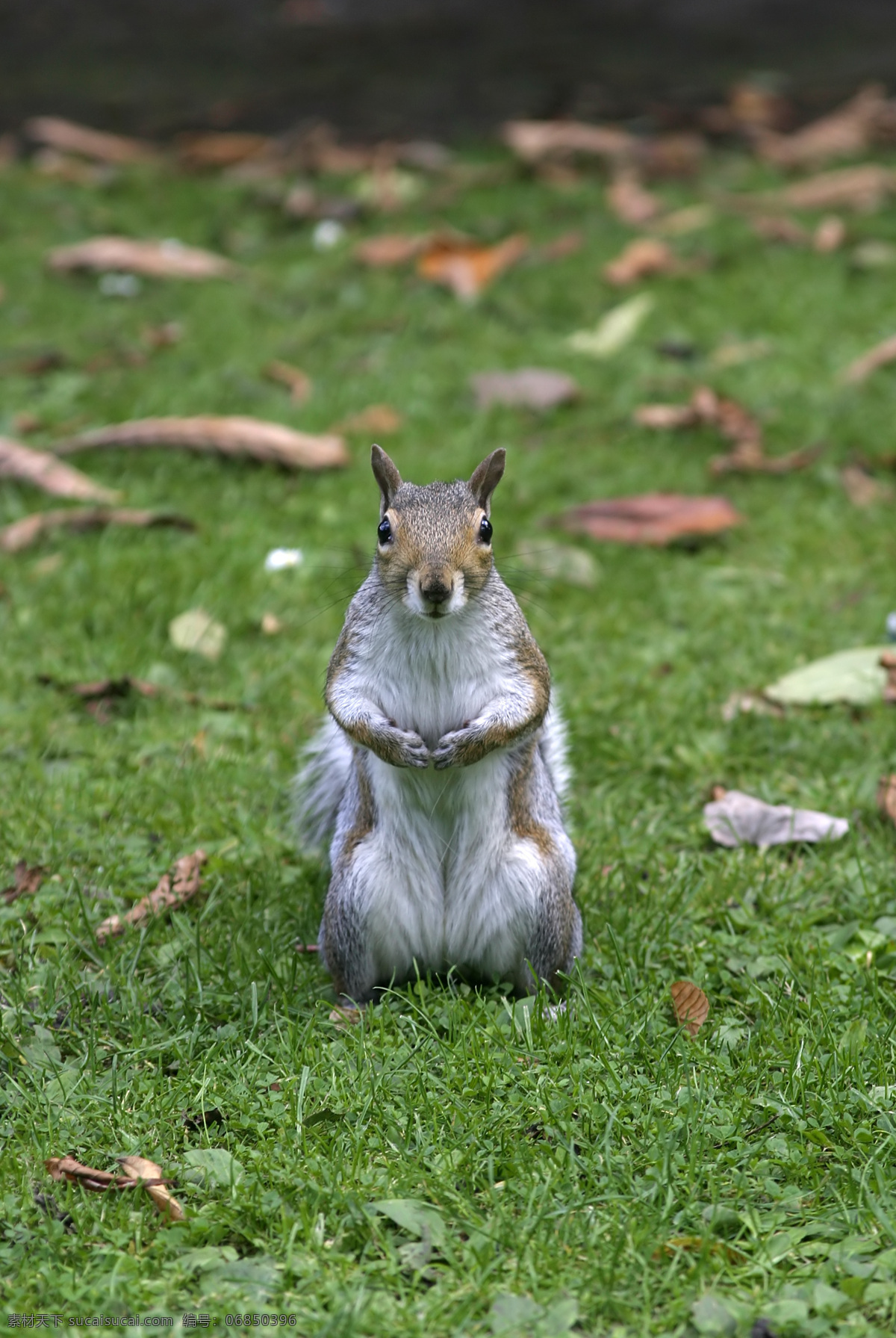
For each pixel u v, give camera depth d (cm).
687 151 2097
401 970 693
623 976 679
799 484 1247
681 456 1304
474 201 1955
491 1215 530
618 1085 593
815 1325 482
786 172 2056
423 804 673
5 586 1070
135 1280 504
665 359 1491
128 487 1234
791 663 988
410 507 665
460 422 1355
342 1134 573
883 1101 589
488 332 1555
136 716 932
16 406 1365
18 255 1789
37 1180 557
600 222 1869
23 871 759
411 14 2841
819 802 839
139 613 1041
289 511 1189
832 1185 547
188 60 2597
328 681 686
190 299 1670
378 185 1966
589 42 2650
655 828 826
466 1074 605
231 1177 546
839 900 756
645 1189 541
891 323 1544
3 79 2502
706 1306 488
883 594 1073
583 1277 504
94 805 834
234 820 821
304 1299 497
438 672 668
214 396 1388
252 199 1983
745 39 2644
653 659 999
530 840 680
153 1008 672
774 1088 604
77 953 710
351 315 1603
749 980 679
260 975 691
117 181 2058
